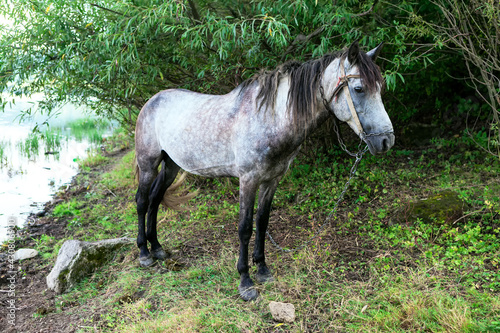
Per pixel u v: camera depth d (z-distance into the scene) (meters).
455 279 2.63
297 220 3.98
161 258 3.43
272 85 2.52
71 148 8.17
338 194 4.31
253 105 2.61
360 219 3.76
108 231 4.28
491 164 4.48
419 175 4.50
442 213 3.38
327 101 2.42
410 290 2.54
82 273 3.28
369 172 4.72
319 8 3.37
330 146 5.38
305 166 5.01
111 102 4.87
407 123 5.76
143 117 3.36
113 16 3.72
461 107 5.47
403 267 2.84
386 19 4.07
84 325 2.71
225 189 4.95
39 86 4.32
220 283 2.98
